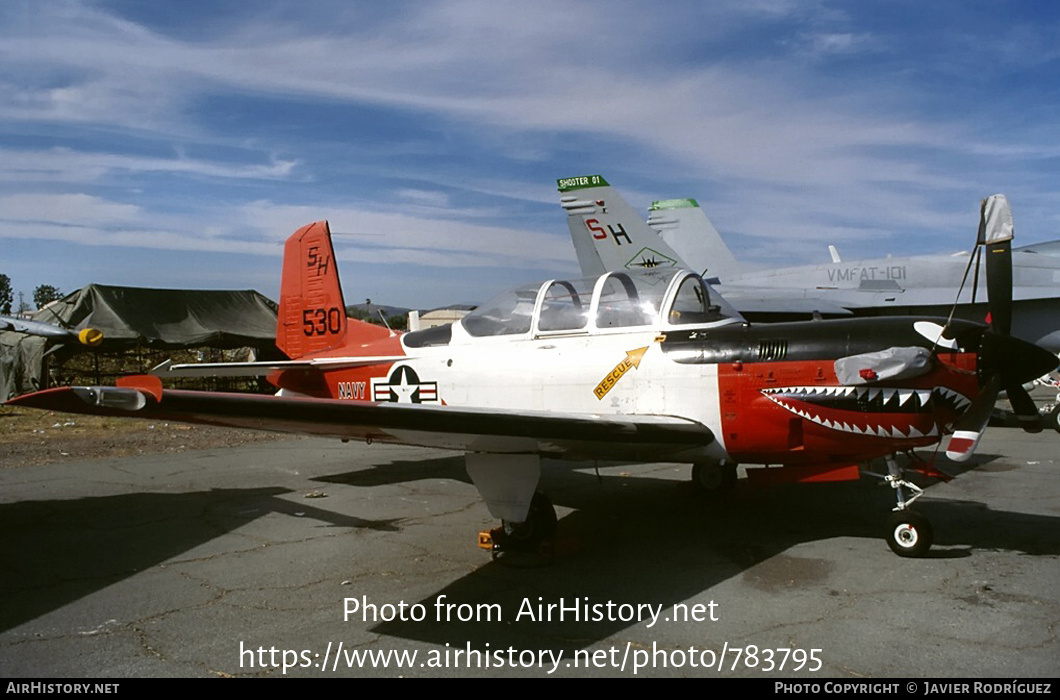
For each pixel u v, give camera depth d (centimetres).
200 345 1623
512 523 439
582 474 724
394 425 353
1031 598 359
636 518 542
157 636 329
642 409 486
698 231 1872
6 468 772
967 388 425
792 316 1451
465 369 573
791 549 454
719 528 509
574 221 1669
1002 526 495
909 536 427
